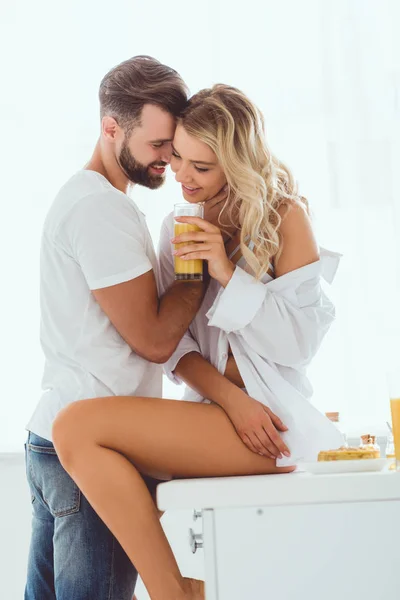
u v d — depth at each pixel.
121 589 1.51
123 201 1.62
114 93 1.71
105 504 1.39
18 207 2.76
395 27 2.65
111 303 1.54
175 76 1.74
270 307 1.54
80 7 2.82
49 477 1.55
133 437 1.44
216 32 2.75
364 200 2.61
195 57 2.76
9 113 2.79
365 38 2.65
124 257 1.55
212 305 1.64
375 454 1.47
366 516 1.30
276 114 2.70
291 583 1.30
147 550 1.37
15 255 2.74
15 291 2.73
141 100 1.69
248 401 1.52
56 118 2.79
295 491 1.31
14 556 2.61
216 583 1.31
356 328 2.57
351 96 2.63
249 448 1.51
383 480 1.30
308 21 2.72
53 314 1.62
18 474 2.63
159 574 1.37
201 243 1.54
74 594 1.50
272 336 1.55
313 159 2.66
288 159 2.67
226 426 1.51
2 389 2.69
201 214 1.58
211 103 1.63
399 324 2.56
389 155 2.62
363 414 2.54
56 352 1.62
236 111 1.63
